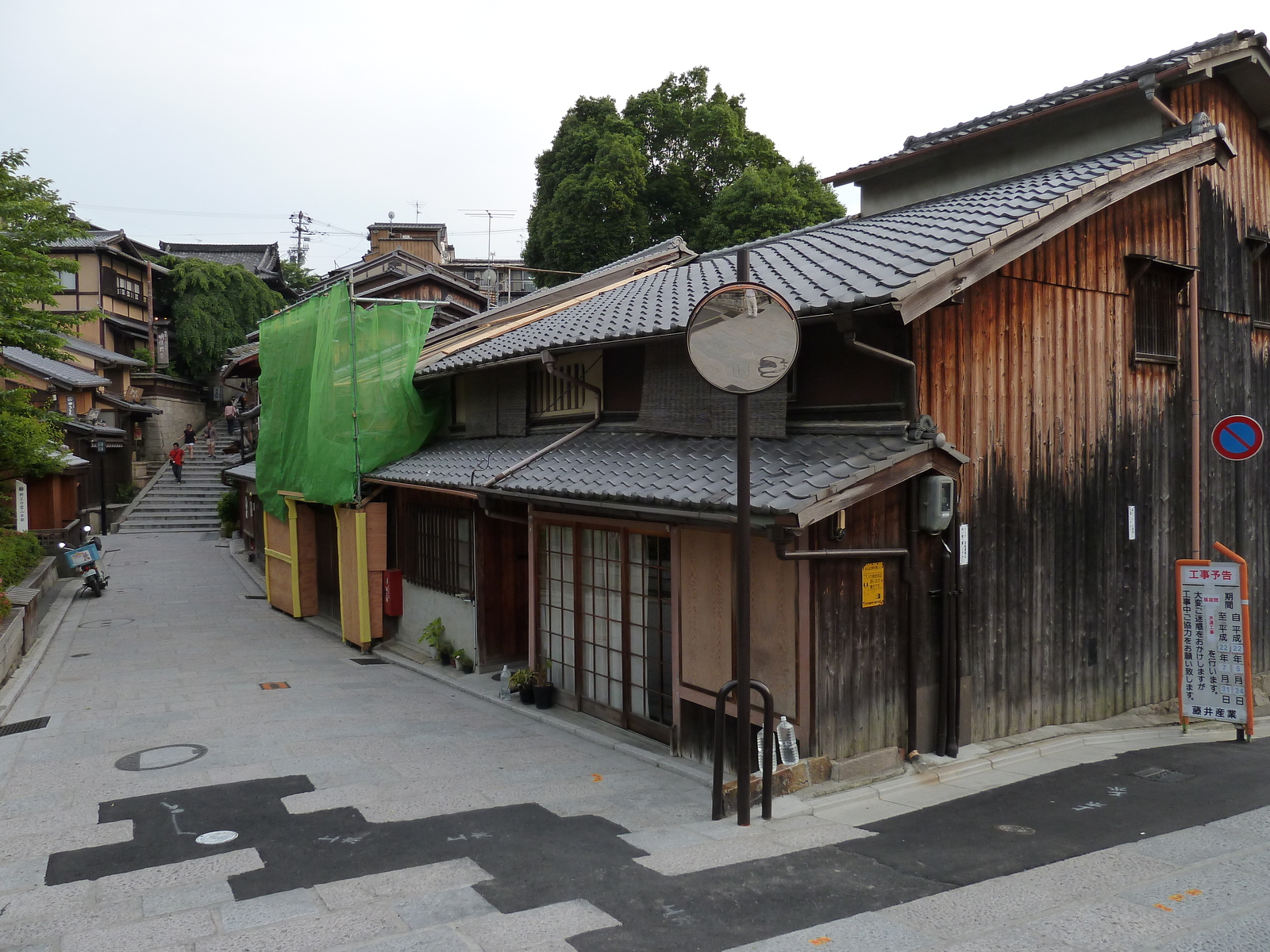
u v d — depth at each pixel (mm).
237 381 40531
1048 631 8312
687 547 7945
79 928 4645
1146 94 9258
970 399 7484
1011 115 11406
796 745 6793
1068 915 4508
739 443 6043
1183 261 9500
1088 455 8617
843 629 6863
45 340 16438
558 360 11266
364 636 14078
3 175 16000
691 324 5797
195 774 7574
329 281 33219
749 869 5246
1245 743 8148
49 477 23344
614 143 27875
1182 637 8570
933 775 7062
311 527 17250
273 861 5586
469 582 12188
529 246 32031
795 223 26281
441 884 5164
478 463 11586
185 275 42562
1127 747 8047
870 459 6527
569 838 5941
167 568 23703
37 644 14086
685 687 7992
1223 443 8336
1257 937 4191
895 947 4223
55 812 6582
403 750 8406
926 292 6484
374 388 14227
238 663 13031
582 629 9750
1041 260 8086
